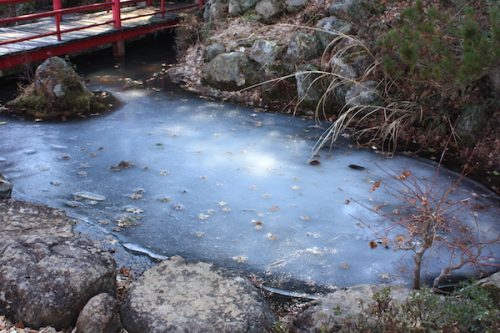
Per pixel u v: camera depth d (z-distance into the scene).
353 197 5.51
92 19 11.20
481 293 3.27
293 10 9.14
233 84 8.57
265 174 5.95
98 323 3.28
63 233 4.57
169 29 12.28
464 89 6.56
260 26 9.32
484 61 5.57
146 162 6.16
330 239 4.78
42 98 7.50
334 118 7.66
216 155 6.39
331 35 8.21
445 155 6.57
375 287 3.65
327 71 7.88
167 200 5.35
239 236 4.80
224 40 9.23
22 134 6.85
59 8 9.18
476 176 6.08
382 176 5.99
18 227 4.61
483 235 4.89
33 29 9.95
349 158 6.42
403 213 5.21
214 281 3.73
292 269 4.36
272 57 8.34
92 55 10.69
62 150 6.42
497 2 6.65
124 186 5.60
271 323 3.48
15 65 8.36
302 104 7.93
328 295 3.59
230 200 5.38
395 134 6.98
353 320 3.20
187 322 3.30
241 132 7.12
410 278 4.28
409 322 3.08
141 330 3.33
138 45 11.63
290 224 5.00
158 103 8.16
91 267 3.59
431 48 6.17
